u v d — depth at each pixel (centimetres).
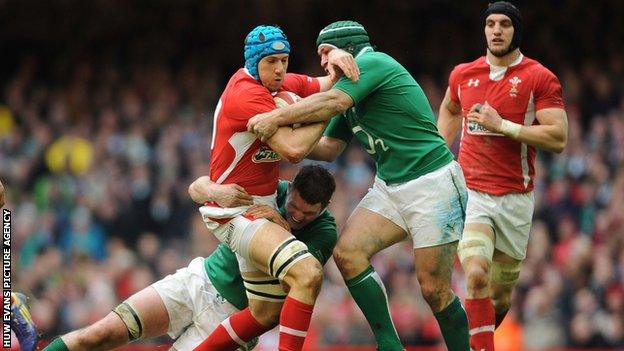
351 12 6550
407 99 2497
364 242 2514
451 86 2866
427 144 2514
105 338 2619
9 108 5981
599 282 4622
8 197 5259
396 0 6544
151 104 5912
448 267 2522
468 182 2809
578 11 6400
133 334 2642
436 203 2498
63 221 5109
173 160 5316
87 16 6650
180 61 6519
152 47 6525
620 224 4862
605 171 5141
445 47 6406
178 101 5984
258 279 2500
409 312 4466
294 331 2372
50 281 4725
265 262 2411
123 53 6562
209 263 2689
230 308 2666
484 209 2783
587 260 4716
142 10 6625
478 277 2700
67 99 6056
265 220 2438
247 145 2439
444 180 2509
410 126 2503
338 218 4916
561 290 4581
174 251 4953
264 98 2412
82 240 4991
